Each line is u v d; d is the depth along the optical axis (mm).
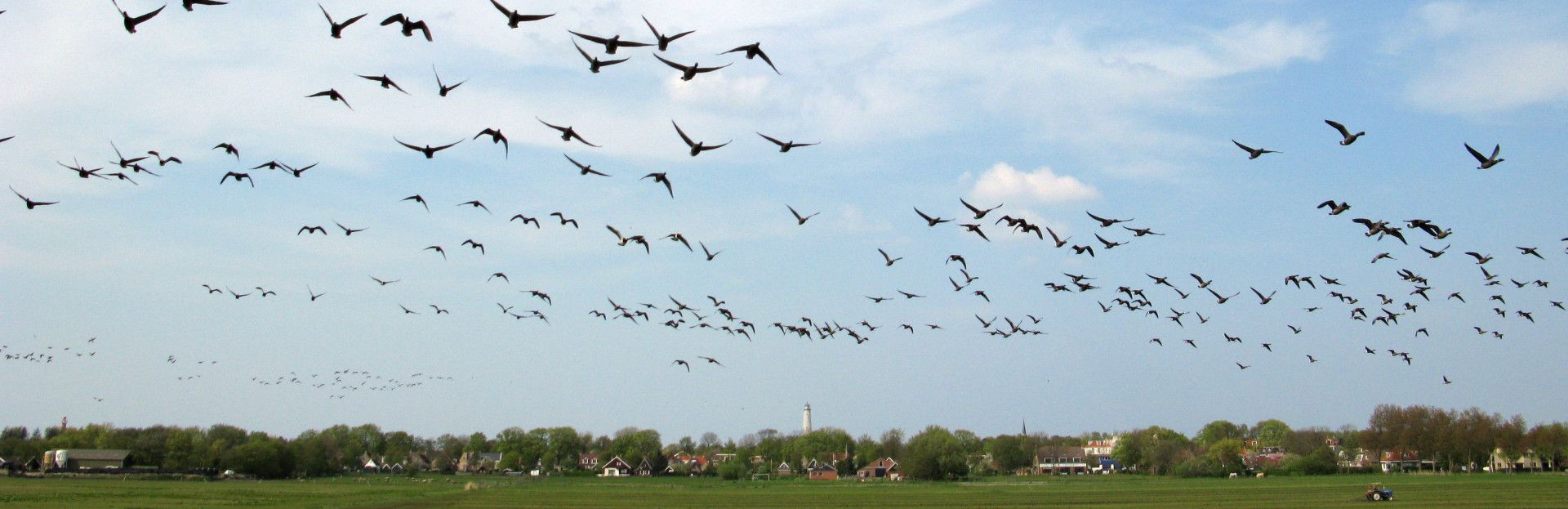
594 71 31344
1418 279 72250
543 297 74375
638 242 55281
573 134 36438
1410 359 86250
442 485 186000
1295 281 71250
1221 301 66375
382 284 75375
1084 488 172375
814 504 117250
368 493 145875
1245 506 105125
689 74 30641
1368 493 108938
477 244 64812
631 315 86500
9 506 99938
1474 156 36125
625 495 144000
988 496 139375
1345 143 38812
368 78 35094
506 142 39188
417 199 54062
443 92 34938
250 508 102250
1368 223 48500
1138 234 60656
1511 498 113188
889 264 61688
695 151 35219
